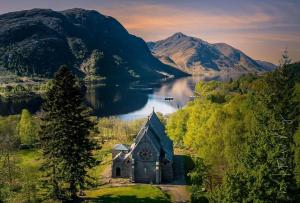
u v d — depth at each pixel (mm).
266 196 42531
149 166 98688
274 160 44094
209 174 75312
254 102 86875
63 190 79938
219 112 102938
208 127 103375
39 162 115812
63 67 75812
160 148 102500
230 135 78250
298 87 97062
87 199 81438
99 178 101688
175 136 140750
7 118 173000
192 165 111500
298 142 59469
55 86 75812
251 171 44812
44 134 76750
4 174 92500
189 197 85688
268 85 73312
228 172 48438
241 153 52938
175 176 103125
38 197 81625
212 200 50562
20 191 81250
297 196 43312
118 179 100875
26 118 146000
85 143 79188
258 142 47906
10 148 126500
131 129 190125
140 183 97625
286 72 73062
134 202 79000
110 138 171375
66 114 76062
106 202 78875
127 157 102125
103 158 124188
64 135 76250
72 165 77938
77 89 77375
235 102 116938
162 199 82125
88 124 79688
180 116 141000
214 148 79125
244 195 44062
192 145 123000
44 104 77188
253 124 65250
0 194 77000
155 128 110500
